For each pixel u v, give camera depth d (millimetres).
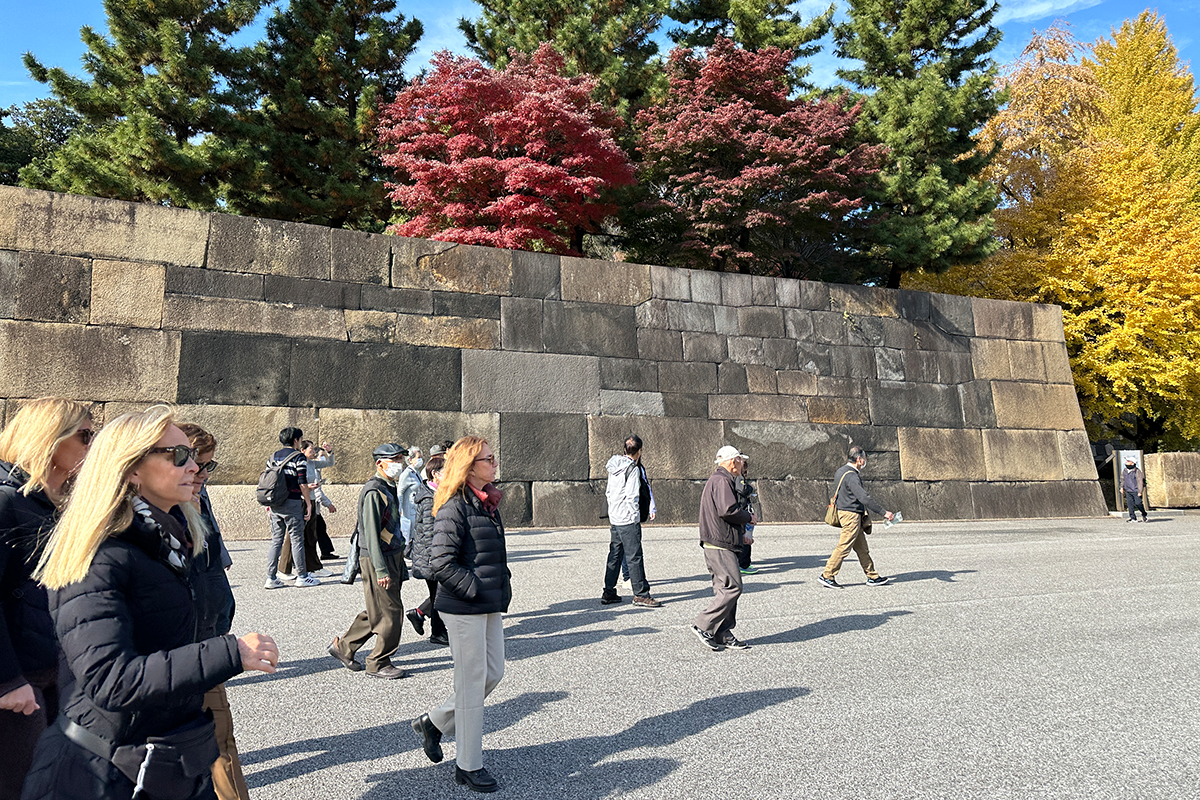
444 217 19469
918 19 25531
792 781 3889
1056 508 21828
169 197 18938
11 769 2566
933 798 3693
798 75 26938
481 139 19266
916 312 21766
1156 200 26547
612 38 24141
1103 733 4582
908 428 20703
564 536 14625
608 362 17781
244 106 20156
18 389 12781
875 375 20688
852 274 26000
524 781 3883
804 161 20500
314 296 15328
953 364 21781
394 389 15633
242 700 5180
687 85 22109
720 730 4625
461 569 3762
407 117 20234
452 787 3803
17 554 2596
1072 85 30859
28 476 2713
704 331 19016
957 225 23422
